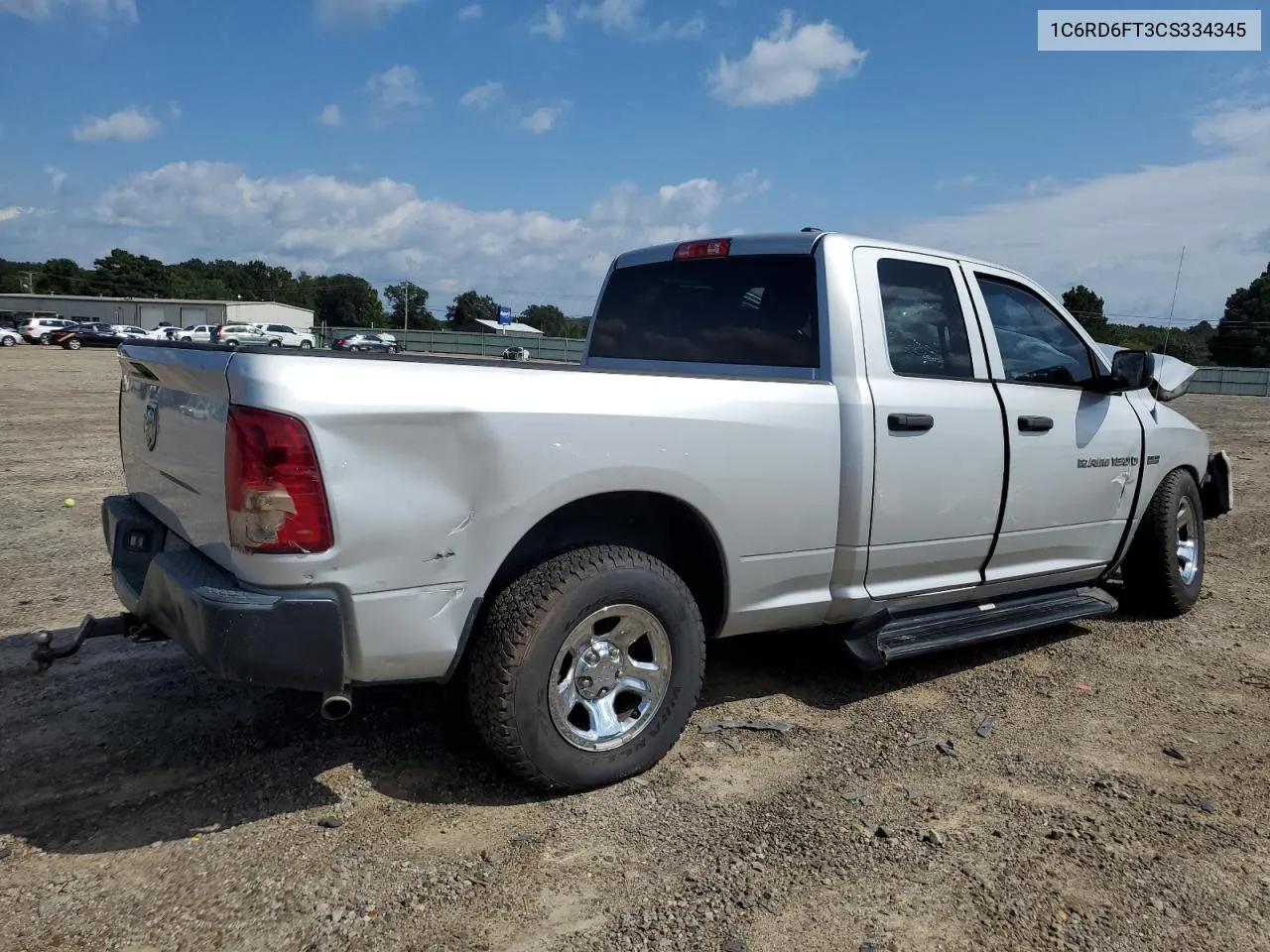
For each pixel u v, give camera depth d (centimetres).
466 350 6369
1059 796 337
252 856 284
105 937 245
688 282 461
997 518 438
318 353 285
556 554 322
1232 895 280
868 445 384
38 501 828
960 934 258
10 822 299
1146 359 467
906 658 482
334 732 368
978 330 442
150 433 350
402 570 286
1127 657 491
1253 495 1030
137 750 348
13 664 426
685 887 275
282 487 267
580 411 313
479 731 312
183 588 282
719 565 362
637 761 336
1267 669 475
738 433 351
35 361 3434
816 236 410
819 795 332
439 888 271
